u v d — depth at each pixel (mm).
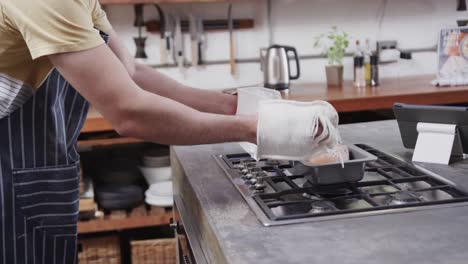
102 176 3139
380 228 1057
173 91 1673
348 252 953
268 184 1376
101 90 1140
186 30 3629
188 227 1400
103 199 2967
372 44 3865
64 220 1421
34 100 1326
